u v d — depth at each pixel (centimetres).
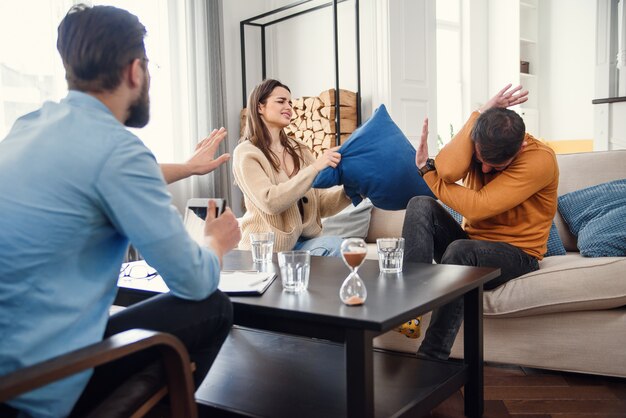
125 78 112
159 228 103
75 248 100
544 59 703
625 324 191
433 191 213
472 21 653
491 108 199
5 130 349
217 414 137
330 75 483
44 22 362
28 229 95
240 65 495
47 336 96
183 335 118
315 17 491
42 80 362
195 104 437
